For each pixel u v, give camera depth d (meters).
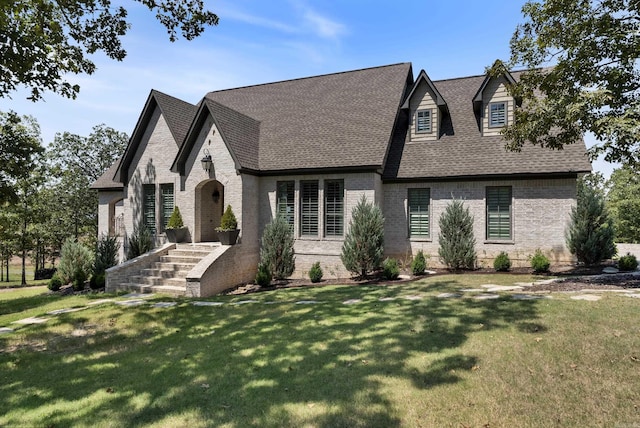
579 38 9.83
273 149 17.09
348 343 6.44
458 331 6.56
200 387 5.12
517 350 5.57
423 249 15.60
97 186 22.12
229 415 4.30
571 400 4.27
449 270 14.41
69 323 9.23
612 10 9.49
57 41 9.44
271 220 15.79
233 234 14.68
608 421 3.88
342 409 4.29
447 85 19.22
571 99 9.54
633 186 35.69
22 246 29.67
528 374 4.88
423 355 5.65
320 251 15.62
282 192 16.58
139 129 17.92
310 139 16.89
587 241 12.80
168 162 17.31
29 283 31.47
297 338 6.95
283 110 19.80
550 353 5.40
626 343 5.54
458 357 5.48
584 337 5.84
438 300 8.91
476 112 16.67
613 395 4.32
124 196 18.47
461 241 14.13
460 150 15.70
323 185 15.66
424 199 15.87
